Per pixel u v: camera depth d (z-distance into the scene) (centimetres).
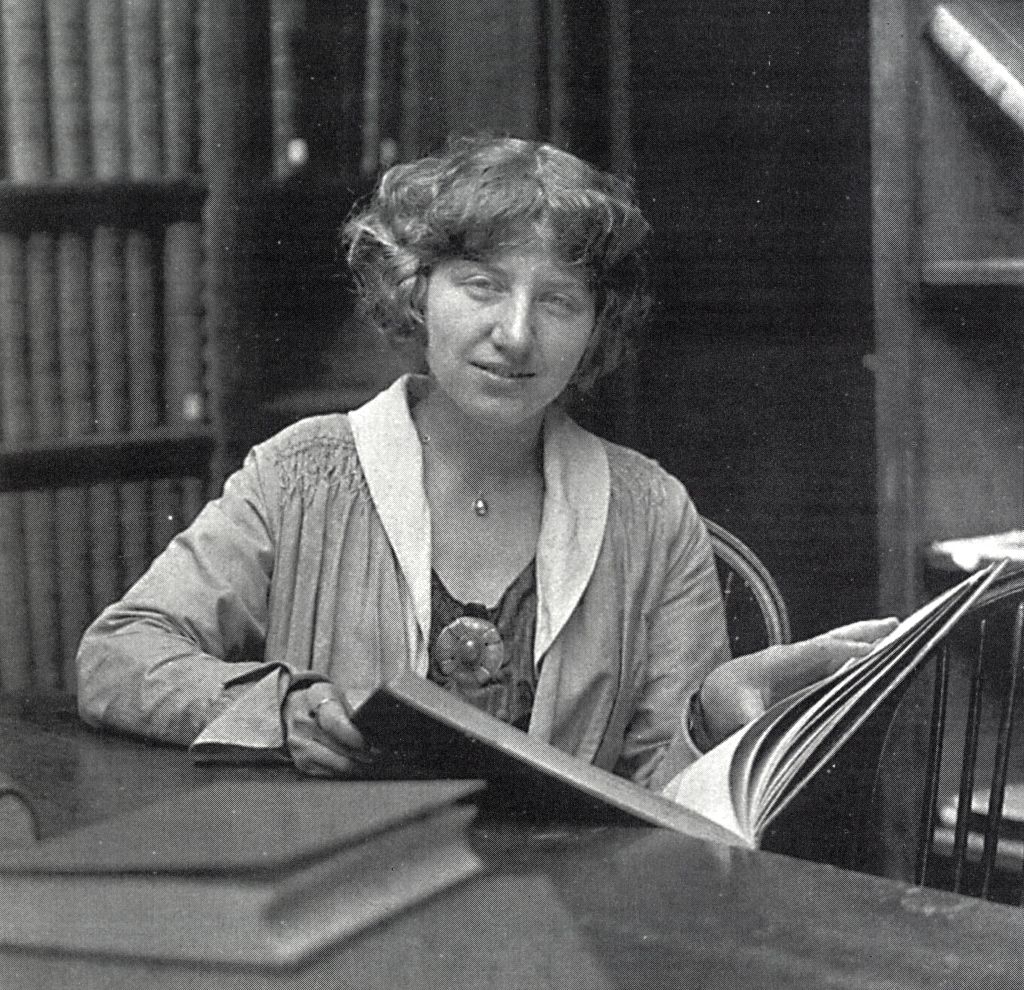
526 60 354
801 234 377
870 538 379
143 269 324
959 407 292
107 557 323
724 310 376
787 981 105
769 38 370
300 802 115
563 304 183
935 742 207
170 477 330
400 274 188
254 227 346
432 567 194
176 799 117
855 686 150
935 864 273
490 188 178
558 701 193
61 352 316
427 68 360
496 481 197
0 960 101
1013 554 274
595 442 204
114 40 317
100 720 177
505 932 111
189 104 327
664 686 201
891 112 285
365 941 106
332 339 364
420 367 338
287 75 335
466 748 139
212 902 100
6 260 308
